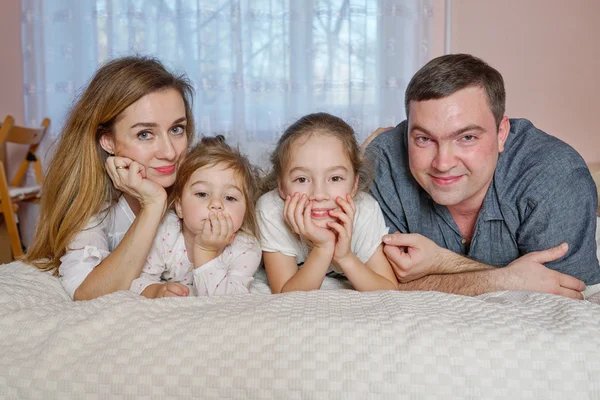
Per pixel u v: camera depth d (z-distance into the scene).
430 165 1.14
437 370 0.70
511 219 1.21
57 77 3.22
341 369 0.71
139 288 1.06
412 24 3.23
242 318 0.78
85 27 3.19
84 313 0.83
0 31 3.28
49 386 0.72
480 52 3.30
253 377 0.71
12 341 0.79
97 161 1.13
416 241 1.17
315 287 1.11
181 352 0.74
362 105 3.22
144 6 3.16
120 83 1.08
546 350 0.71
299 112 3.22
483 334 0.73
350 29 3.19
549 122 3.31
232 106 3.20
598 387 0.70
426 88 1.08
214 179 1.09
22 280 1.04
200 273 1.10
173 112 1.11
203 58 3.18
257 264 1.20
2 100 3.32
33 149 3.10
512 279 1.10
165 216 1.19
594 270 1.18
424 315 0.78
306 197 1.10
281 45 3.20
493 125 1.12
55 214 1.14
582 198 1.15
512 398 0.69
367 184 1.30
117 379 0.72
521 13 3.26
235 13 3.15
